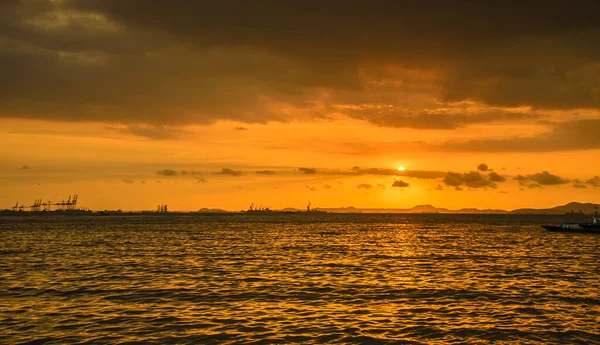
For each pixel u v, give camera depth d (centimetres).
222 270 4944
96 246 7781
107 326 2766
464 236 11412
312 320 2923
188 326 2778
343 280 4338
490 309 3225
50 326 2761
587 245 8425
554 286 4075
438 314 3084
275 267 5209
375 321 2911
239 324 2825
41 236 10406
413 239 10256
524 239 10125
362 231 14188
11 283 4078
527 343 2525
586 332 2711
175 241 9094
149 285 4022
